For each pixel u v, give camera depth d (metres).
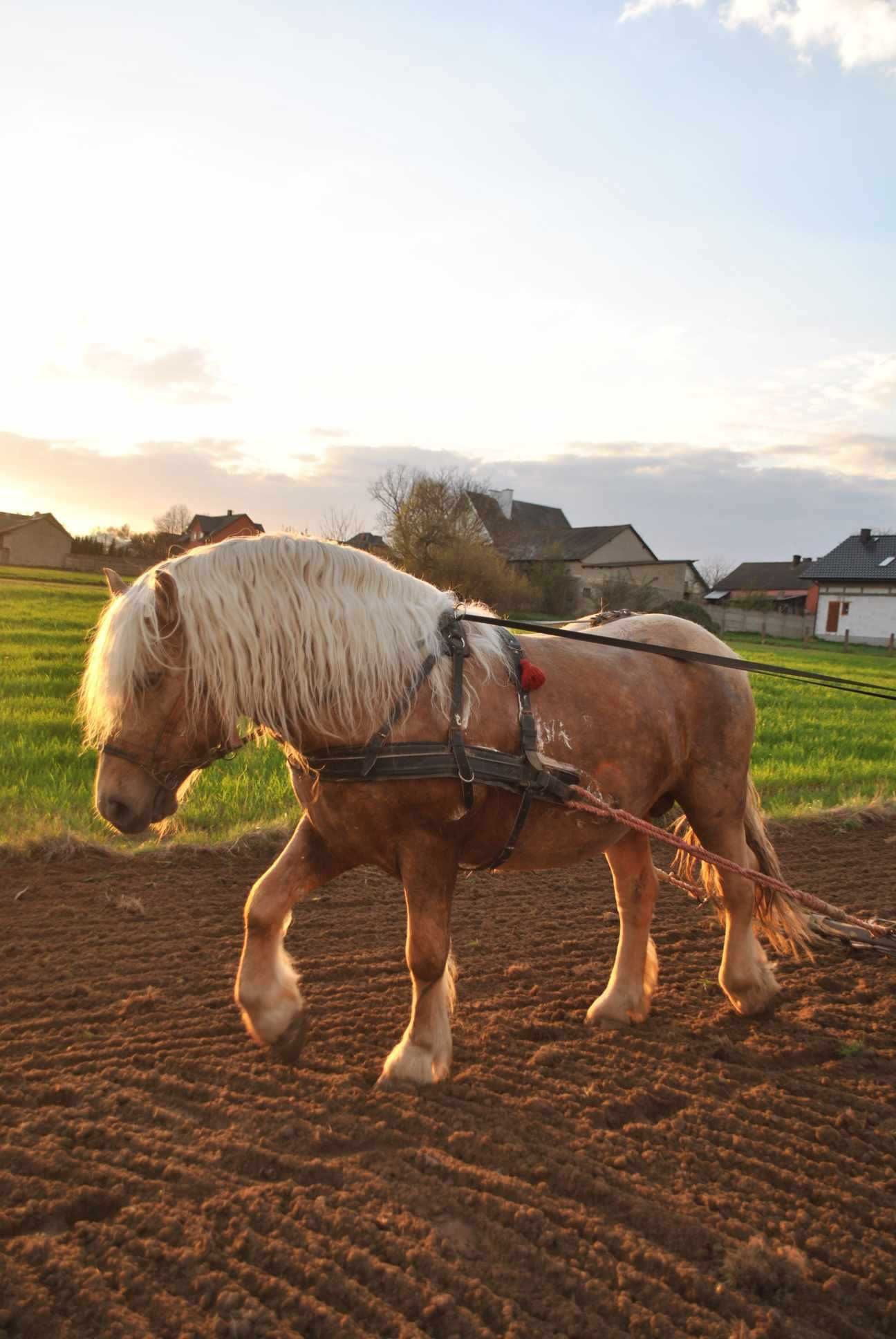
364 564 3.50
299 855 3.66
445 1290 2.53
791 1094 3.73
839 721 16.62
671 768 4.14
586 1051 3.99
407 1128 3.30
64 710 11.94
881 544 54.72
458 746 3.36
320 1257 2.59
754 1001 4.42
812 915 5.29
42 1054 3.70
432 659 3.44
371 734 3.33
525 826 3.65
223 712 3.25
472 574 44.69
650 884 4.41
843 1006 4.56
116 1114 3.28
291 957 4.95
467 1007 4.41
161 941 5.02
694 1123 3.44
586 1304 2.52
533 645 3.88
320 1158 3.09
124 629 3.17
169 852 6.50
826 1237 2.86
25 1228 2.67
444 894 3.50
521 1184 2.97
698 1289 2.60
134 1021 4.06
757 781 10.23
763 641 48.69
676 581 60.28
